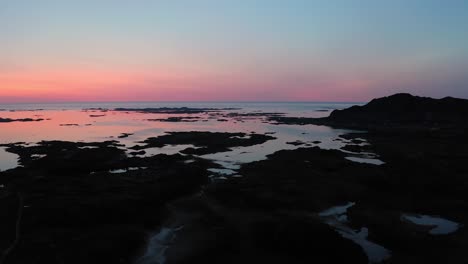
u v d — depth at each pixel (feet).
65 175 126.11
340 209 92.43
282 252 68.95
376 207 92.27
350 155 162.61
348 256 66.80
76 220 81.61
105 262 65.57
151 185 108.47
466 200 95.86
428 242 72.79
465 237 74.33
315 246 69.26
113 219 83.71
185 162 148.87
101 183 111.24
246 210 91.09
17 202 93.15
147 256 68.80
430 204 93.40
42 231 76.64
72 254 66.54
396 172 122.62
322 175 121.29
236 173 129.49
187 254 69.00
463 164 131.75
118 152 169.78
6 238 73.05
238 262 65.41
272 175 121.70
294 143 202.69
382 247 72.02
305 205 93.56
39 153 171.01
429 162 134.82
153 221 83.82
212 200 99.45
